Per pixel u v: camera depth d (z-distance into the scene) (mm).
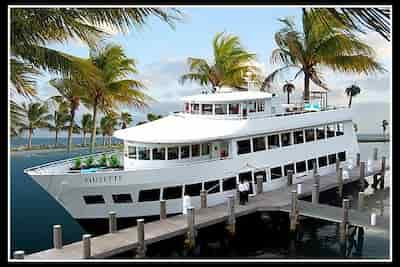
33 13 9062
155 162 19578
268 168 22297
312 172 25031
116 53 30625
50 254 14305
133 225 18312
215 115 22734
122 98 31953
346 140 27859
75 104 31406
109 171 17922
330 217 17906
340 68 31781
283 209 18953
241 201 19484
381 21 4031
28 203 23406
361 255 16438
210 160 20016
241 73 39781
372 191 27000
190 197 19078
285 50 34000
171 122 22219
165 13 8219
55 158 34188
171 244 16328
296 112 25000
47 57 10625
